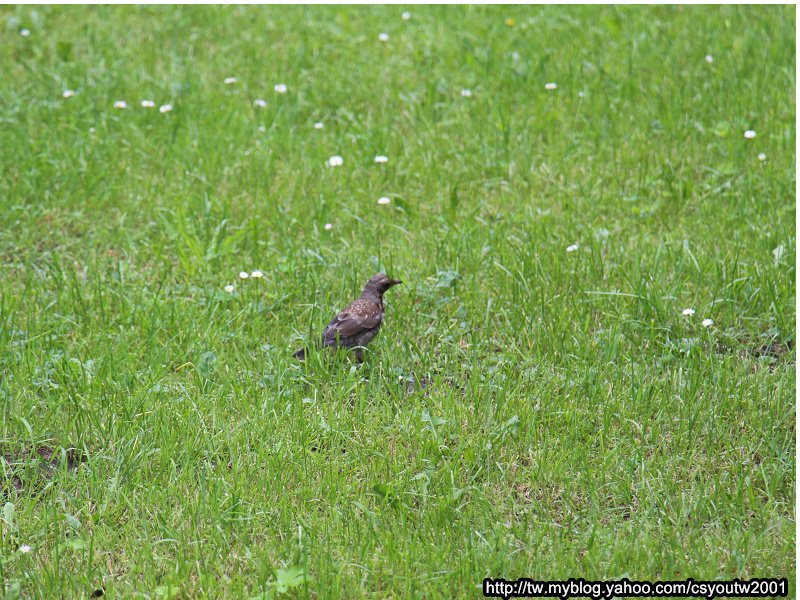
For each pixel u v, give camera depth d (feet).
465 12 72.69
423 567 27.40
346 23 70.28
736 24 68.13
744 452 32.14
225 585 27.07
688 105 57.41
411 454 32.42
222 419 33.63
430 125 55.88
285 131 55.83
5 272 43.57
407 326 39.45
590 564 27.35
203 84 61.57
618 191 49.34
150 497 30.04
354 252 44.19
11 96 59.26
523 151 52.54
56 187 50.29
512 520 29.01
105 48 66.23
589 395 34.45
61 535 28.96
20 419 32.71
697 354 36.24
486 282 41.93
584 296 40.32
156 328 38.47
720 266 41.34
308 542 28.35
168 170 51.96
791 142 52.21
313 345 36.22
